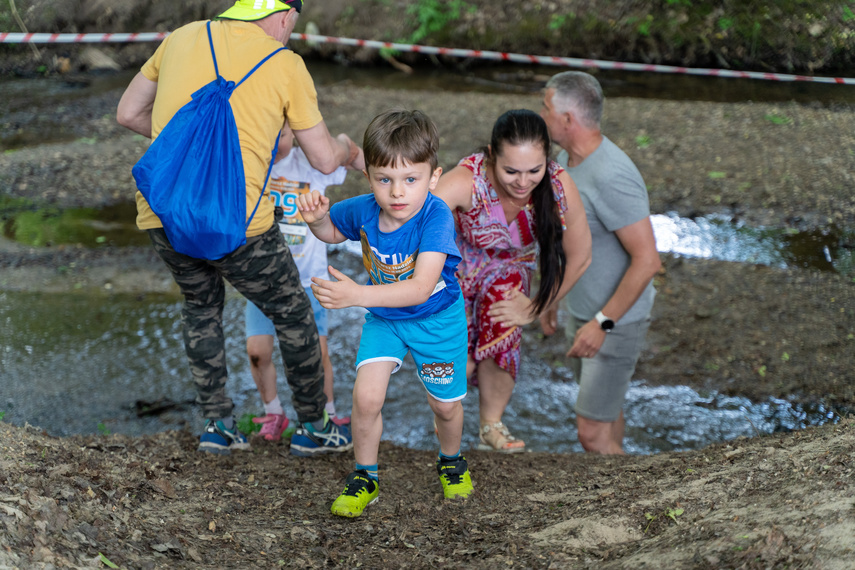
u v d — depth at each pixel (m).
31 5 11.80
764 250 6.72
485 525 2.71
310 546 2.54
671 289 6.23
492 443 3.96
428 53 11.98
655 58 11.54
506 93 10.96
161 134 2.83
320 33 12.19
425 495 3.13
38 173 8.16
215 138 2.83
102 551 2.07
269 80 2.93
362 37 12.09
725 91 10.91
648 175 8.10
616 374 4.11
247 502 2.90
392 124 2.42
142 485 2.76
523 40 11.86
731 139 9.05
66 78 11.40
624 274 3.98
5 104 10.28
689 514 2.39
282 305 3.25
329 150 3.22
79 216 7.32
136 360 5.37
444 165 8.23
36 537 1.96
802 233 6.97
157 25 11.95
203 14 11.98
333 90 10.93
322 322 4.02
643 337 4.12
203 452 3.42
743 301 6.03
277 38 3.11
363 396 2.73
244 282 3.14
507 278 3.54
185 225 2.78
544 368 5.47
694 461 3.05
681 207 7.44
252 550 2.44
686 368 5.34
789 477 2.39
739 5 11.39
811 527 1.93
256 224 2.98
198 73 2.89
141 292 6.20
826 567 1.73
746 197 7.60
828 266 6.48
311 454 3.68
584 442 4.34
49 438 3.07
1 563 1.78
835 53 11.20
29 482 2.35
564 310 6.16
